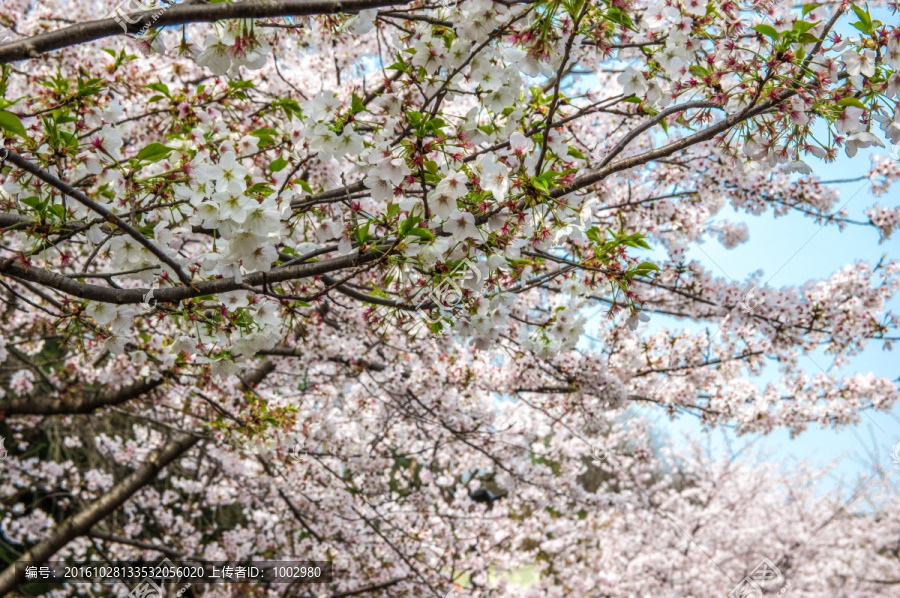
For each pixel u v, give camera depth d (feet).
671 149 7.91
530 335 10.21
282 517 26.53
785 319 16.47
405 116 8.06
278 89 17.56
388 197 7.64
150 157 7.30
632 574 32.81
